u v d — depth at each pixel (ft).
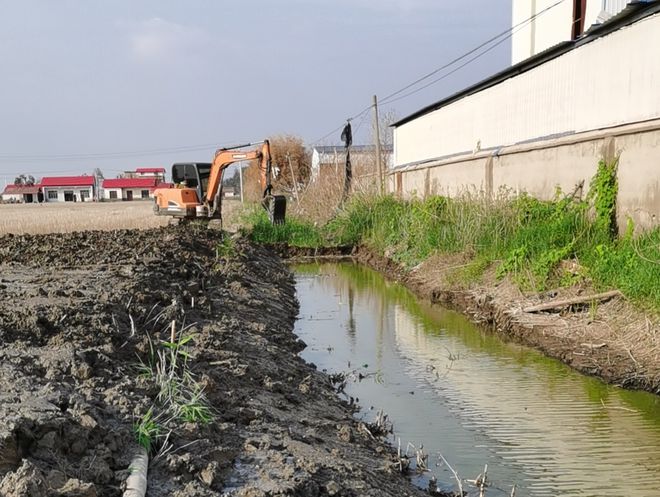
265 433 15.93
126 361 17.98
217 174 70.64
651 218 34.81
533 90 49.83
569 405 23.68
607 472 18.40
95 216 107.14
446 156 71.15
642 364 26.37
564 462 19.03
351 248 75.25
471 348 32.04
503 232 44.93
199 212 70.85
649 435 20.98
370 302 45.44
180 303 26.84
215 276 39.19
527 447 20.13
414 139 84.28
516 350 31.35
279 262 66.13
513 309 35.58
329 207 87.15
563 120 45.32
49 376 14.82
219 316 28.84
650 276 29.45
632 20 36.32
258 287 42.37
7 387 13.58
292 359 26.94
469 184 63.00
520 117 52.39
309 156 160.15
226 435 15.01
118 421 13.44
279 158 155.84
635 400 24.13
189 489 11.84
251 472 13.30
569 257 37.11
